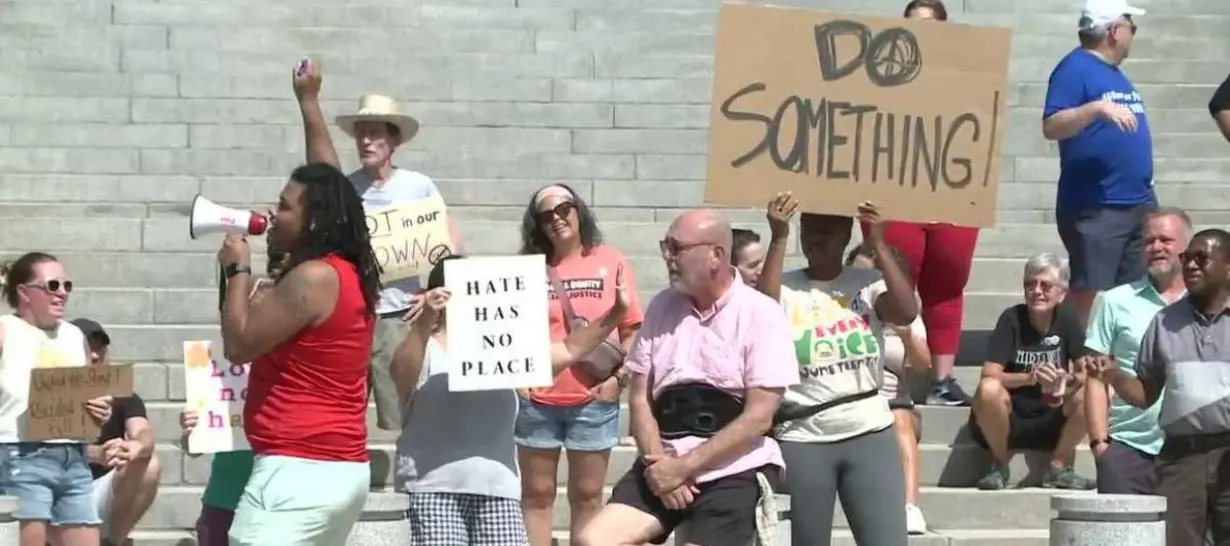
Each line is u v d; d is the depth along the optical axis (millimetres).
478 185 25969
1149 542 15875
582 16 30609
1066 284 20156
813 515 14969
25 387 16703
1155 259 17438
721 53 15758
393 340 18125
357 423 12984
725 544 13438
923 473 20562
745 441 13375
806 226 15703
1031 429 20062
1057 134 20891
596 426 17562
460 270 14633
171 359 21594
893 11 31812
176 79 27969
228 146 26938
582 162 26828
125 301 22250
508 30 30094
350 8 30281
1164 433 16844
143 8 29672
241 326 12609
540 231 17656
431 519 15055
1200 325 16203
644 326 14070
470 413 15117
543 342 14594
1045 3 31766
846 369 15008
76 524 17016
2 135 26625
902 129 15922
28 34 28828
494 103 27984
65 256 22953
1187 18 31141
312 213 12734
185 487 19797
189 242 23969
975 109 16031
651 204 26141
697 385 13656
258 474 12742
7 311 20984
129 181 25562
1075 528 15969
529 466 17609
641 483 13734
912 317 15078
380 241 17688
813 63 15812
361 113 18391
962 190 16031
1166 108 28938
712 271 13562
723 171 15766
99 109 27297
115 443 17719
